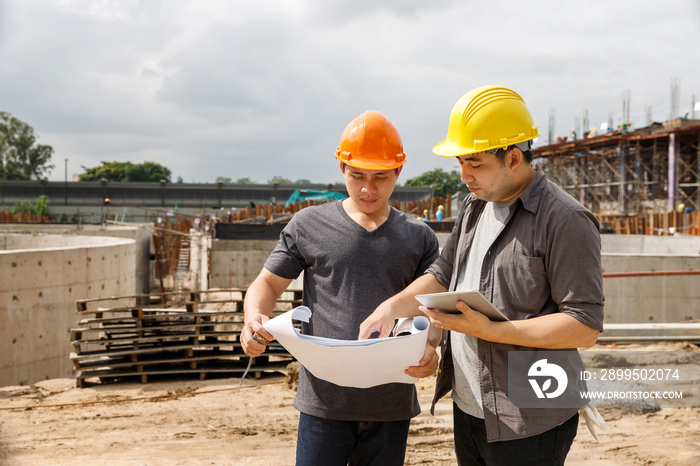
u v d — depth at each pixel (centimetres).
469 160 177
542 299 176
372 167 202
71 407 527
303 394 216
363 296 215
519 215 180
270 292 223
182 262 2583
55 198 5956
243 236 1925
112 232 2220
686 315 1268
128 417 495
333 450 212
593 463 371
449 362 210
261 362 654
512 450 180
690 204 3325
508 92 180
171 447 423
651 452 387
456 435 211
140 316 638
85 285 1108
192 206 5988
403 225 222
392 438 217
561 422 178
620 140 3338
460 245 202
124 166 11569
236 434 449
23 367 934
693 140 3350
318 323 219
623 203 3353
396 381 191
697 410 455
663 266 1275
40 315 972
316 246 220
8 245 1880
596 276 166
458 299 160
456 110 183
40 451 416
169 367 640
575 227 165
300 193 2516
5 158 8662
